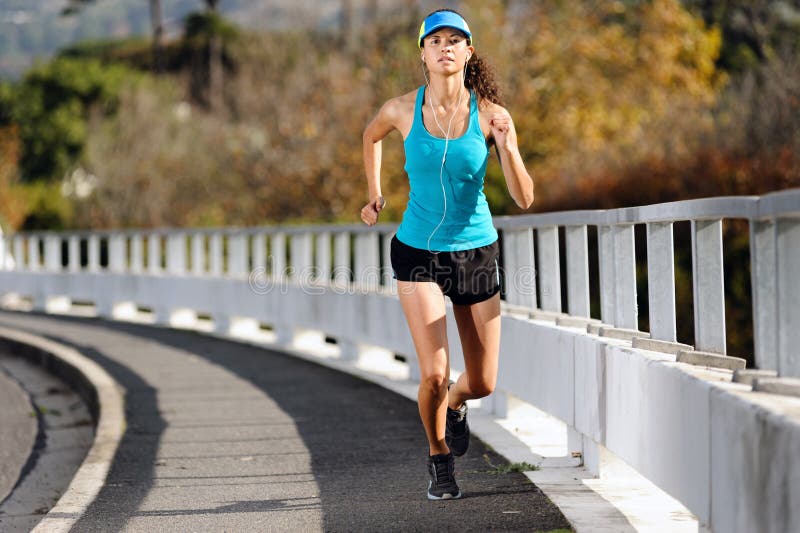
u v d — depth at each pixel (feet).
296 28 337.52
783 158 156.25
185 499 53.01
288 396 87.04
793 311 34.04
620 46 233.55
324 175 254.47
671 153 171.42
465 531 44.29
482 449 61.52
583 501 48.32
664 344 44.93
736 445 33.65
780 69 185.88
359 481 55.83
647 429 43.09
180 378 99.76
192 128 354.33
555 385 57.26
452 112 45.83
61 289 188.34
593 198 166.20
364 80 259.19
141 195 330.95
